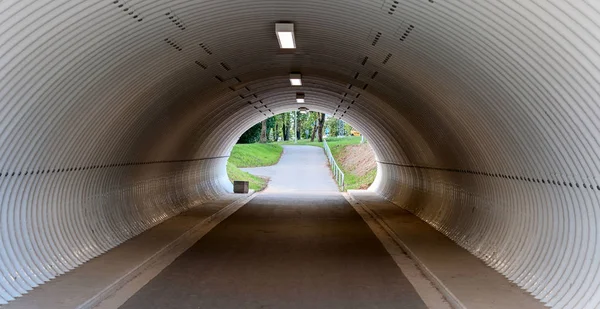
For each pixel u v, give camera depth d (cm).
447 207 1595
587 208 768
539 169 894
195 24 1053
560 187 835
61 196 1059
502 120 959
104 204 1295
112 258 1126
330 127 9344
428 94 1281
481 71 912
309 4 1032
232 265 1146
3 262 844
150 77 1198
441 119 1347
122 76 1059
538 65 730
